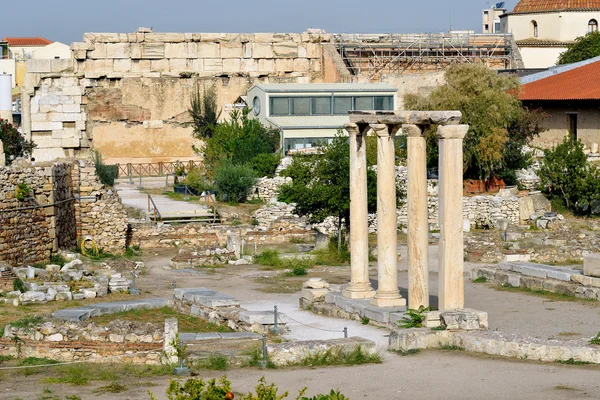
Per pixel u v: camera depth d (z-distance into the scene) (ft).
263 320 123.85
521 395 88.79
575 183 249.55
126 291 160.97
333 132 314.55
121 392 91.56
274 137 309.63
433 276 177.06
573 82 323.16
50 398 89.35
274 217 239.71
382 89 331.57
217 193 269.64
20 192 179.42
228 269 194.18
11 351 108.99
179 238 227.40
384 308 127.34
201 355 105.40
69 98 383.24
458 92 278.05
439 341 110.73
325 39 408.67
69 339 109.09
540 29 461.37
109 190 216.95
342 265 196.95
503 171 266.77
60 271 169.07
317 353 105.09
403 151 269.85
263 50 402.72
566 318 133.39
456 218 114.32
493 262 192.54
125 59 389.19
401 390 91.35
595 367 99.91
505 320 132.57
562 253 193.88
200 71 396.57
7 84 295.28
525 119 297.74
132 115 389.19
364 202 136.36
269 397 70.59
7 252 173.17
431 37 418.92
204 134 379.55
